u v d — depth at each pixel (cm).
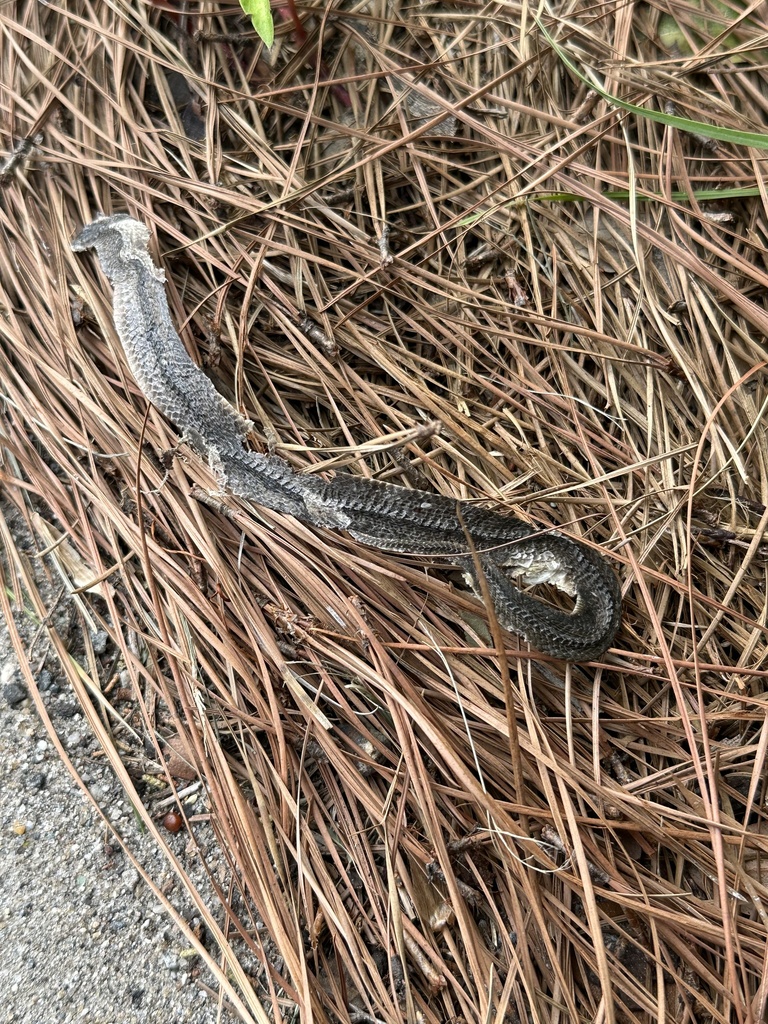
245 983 26
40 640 31
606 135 33
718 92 34
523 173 33
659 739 28
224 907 27
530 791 27
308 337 31
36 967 27
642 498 29
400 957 26
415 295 32
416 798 27
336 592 28
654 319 32
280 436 31
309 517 28
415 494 28
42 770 29
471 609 28
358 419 31
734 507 30
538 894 26
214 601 29
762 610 30
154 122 33
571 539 29
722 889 25
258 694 28
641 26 35
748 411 31
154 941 28
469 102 34
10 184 32
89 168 32
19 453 31
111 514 29
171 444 30
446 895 27
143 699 29
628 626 29
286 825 27
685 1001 26
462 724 28
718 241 32
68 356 31
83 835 29
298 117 34
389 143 32
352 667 27
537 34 34
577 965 27
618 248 33
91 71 33
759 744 27
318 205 32
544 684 28
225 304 31
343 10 34
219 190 32
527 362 32
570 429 31
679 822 28
